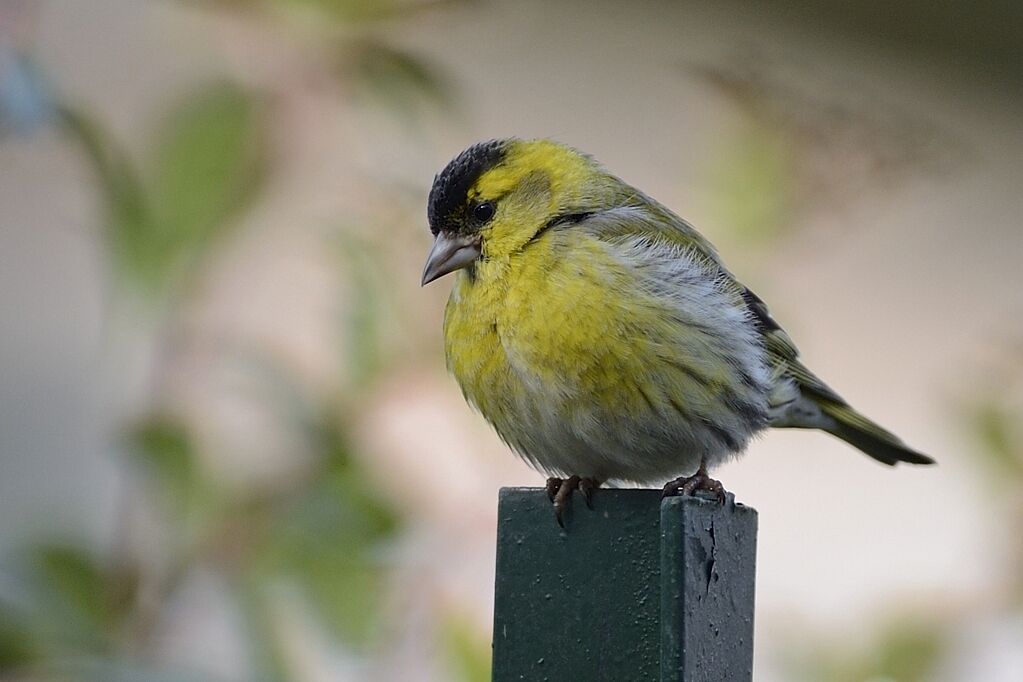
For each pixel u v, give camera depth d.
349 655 7.13
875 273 15.46
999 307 15.29
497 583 6.13
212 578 7.13
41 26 8.01
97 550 7.16
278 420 7.49
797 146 8.65
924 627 8.70
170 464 7.21
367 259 7.75
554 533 6.05
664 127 14.48
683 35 15.55
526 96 14.56
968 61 17.00
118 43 11.08
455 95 7.78
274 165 7.37
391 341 7.77
